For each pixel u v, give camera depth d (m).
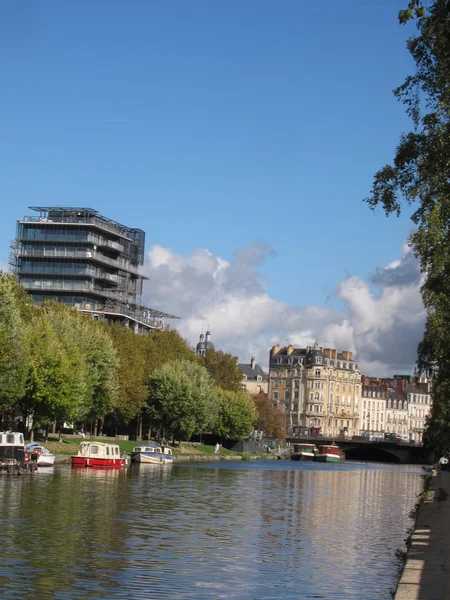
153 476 101.62
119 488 78.69
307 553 44.53
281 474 132.12
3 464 84.06
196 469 127.75
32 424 110.62
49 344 106.50
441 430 106.00
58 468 101.88
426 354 68.62
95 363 123.69
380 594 34.12
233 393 195.38
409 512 71.31
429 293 57.28
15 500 61.06
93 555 39.94
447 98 37.78
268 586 34.97
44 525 48.94
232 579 36.16
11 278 109.88
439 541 38.16
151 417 154.38
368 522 61.72
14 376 92.44
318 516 64.88
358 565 41.16
